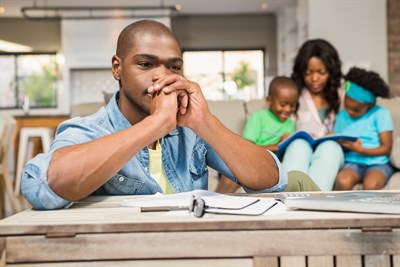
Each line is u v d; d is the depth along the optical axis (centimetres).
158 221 79
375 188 238
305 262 79
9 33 1060
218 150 117
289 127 281
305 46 289
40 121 694
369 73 266
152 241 78
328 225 79
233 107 297
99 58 972
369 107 269
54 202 98
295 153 227
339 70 286
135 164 121
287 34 922
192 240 78
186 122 116
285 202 92
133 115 125
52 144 114
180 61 120
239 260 78
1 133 447
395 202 88
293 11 955
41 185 98
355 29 567
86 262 78
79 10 962
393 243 79
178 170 131
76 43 969
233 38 1098
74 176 97
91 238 78
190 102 114
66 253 77
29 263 77
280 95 274
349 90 266
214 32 1098
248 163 117
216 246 78
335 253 79
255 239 78
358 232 79
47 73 1070
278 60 1048
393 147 260
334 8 569
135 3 942
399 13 646
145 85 117
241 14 1092
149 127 105
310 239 79
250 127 278
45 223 79
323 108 289
